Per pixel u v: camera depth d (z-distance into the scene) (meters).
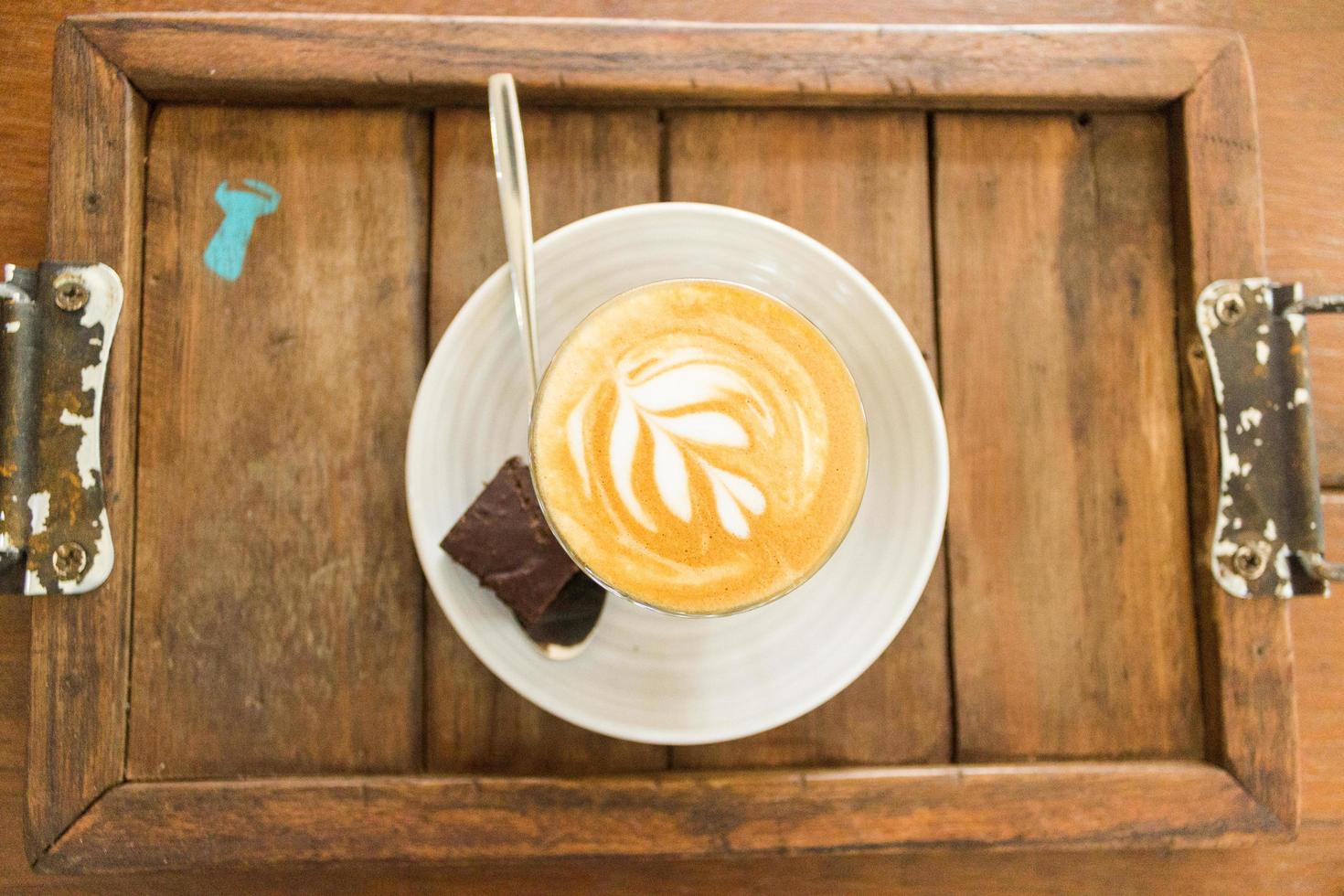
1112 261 0.44
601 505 0.40
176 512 0.42
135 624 0.42
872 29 0.43
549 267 0.42
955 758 0.43
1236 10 0.46
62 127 0.41
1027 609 0.43
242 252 0.43
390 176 0.43
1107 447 0.43
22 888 0.43
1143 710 0.43
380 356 0.43
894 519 0.41
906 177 0.44
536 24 0.42
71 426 0.41
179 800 0.41
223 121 0.43
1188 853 0.45
